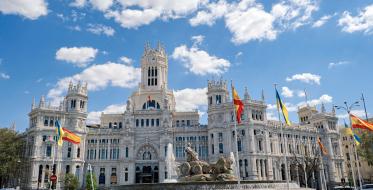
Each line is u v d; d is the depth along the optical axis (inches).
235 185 1998.0
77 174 4869.6
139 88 5841.5
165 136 5118.1
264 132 4803.2
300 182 5098.4
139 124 5280.5
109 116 5718.5
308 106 6402.6
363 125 2696.9
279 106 2456.9
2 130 4805.6
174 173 4717.0
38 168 4618.6
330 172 5521.7
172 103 5900.6
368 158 4217.5
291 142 5226.4
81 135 5044.3
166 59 6254.9
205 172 2396.7
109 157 5162.4
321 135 5713.6
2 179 5255.9
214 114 5002.5
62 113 4980.3
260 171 4566.9
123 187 2213.3
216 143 4854.8
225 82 5231.3
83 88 5295.3
